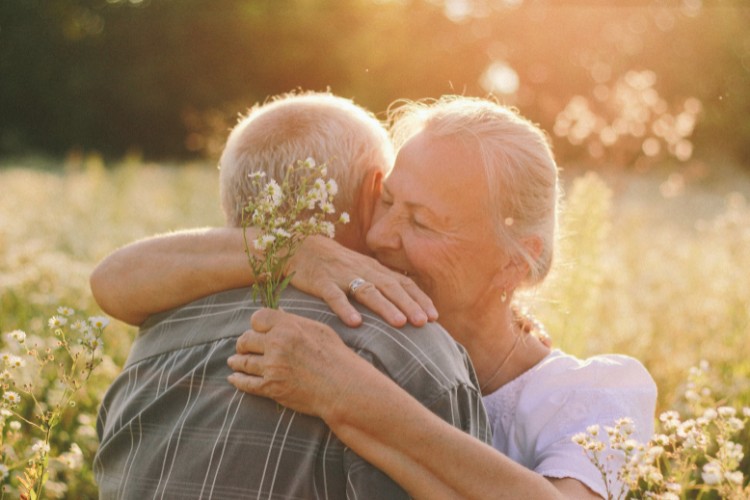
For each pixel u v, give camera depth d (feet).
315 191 6.03
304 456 5.65
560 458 6.45
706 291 18.49
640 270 22.29
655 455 6.67
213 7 102.78
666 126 25.62
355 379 5.47
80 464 9.69
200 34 103.50
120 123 104.99
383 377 5.53
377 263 6.43
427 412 5.46
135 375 6.69
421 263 6.86
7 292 15.52
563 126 25.91
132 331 14.96
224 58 104.22
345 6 104.42
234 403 5.86
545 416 6.81
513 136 6.86
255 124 7.03
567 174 30.99
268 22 101.71
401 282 6.34
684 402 11.99
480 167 6.72
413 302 6.13
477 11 102.94
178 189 40.78
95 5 106.22
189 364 6.31
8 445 8.91
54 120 105.70
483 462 5.38
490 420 7.13
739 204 19.74
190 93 103.30
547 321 12.60
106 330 14.44
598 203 13.05
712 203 44.37
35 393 10.98
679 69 94.07
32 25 105.70
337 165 6.87
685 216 37.88
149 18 104.94
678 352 14.26
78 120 103.76
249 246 6.64
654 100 25.50
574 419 6.72
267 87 106.01
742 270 16.74
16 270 17.01
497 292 7.12
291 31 102.42
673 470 7.52
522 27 101.09
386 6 104.99
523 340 7.46
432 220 6.77
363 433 5.49
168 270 6.86
